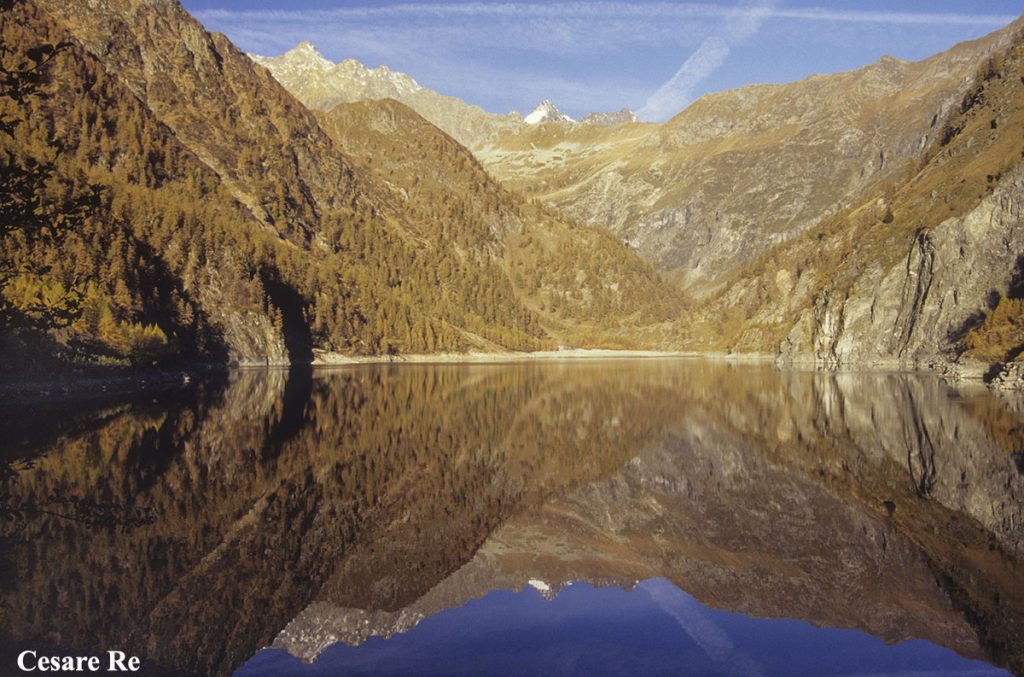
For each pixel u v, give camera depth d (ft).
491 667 48.11
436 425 184.03
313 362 545.44
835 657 49.88
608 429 179.93
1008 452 135.64
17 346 229.86
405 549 76.54
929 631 54.19
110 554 69.36
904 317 496.64
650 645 52.11
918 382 350.64
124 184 470.80
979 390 288.10
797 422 191.21
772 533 83.41
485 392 297.74
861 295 536.42
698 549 77.97
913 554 73.92
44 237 57.11
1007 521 86.48
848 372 472.85
